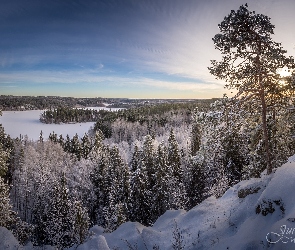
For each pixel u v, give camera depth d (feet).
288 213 21.29
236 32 37.22
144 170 122.42
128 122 457.27
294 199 22.16
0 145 81.71
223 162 78.84
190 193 120.98
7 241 33.47
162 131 416.67
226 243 23.59
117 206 104.22
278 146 49.67
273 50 35.42
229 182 81.97
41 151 255.50
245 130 49.32
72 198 142.41
